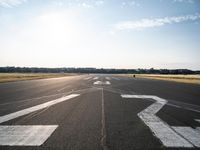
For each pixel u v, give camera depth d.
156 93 12.95
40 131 4.50
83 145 3.66
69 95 11.58
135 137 4.13
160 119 5.75
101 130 4.61
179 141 3.89
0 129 4.63
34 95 11.49
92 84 21.31
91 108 7.46
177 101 9.48
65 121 5.43
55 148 3.51
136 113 6.59
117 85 20.05
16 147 3.53
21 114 6.29
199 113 6.67
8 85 19.36
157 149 3.50
